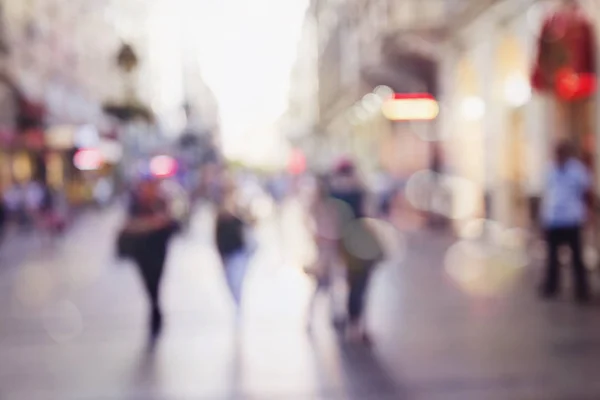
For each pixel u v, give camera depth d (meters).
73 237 22.44
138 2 62.31
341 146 48.84
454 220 20.97
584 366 6.48
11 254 17.86
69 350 7.67
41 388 6.28
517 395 5.71
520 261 13.55
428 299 10.12
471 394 5.78
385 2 25.86
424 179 24.55
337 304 9.30
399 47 22.80
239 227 9.09
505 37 17.67
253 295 10.96
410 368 6.61
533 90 13.11
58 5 36.34
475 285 11.16
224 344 7.79
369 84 30.14
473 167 20.53
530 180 15.57
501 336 7.73
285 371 6.64
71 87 38.72
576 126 14.20
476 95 20.02
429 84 26.06
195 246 19.08
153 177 8.98
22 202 24.91
